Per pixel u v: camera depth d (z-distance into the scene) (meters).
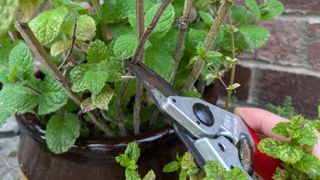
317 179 0.24
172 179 0.31
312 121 0.25
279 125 0.24
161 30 0.27
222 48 0.36
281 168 0.28
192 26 0.36
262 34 0.34
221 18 0.28
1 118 0.29
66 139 0.28
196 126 0.23
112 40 0.31
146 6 0.30
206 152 0.22
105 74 0.26
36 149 0.31
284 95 0.51
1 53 0.31
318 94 0.50
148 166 0.30
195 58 0.28
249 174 0.24
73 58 0.30
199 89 0.35
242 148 0.25
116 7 0.31
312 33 0.47
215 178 0.20
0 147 0.49
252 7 0.33
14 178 0.44
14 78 0.28
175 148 0.31
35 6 0.18
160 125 0.32
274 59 0.50
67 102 0.30
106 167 0.29
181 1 0.33
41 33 0.24
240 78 0.53
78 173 0.30
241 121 0.27
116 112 0.30
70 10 0.28
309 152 0.25
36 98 0.28
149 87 0.24
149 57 0.29
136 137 0.28
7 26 0.16
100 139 0.28
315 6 0.45
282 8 0.37
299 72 0.49
